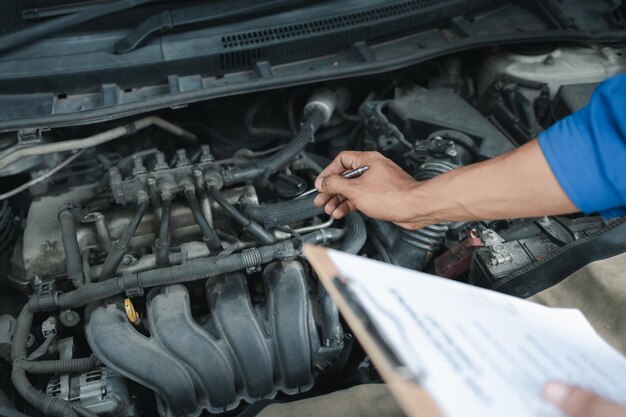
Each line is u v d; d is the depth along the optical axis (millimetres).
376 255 1792
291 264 1621
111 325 1510
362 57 1949
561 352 846
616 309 1388
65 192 1812
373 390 1443
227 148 2213
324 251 852
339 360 1684
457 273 1767
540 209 1033
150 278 1507
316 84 2146
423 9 2047
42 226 1700
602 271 1453
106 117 1712
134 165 1712
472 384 707
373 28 1980
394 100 2094
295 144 1854
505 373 749
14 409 1414
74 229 1614
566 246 1546
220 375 1535
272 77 1837
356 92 2334
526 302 979
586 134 945
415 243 1675
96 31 1804
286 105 2174
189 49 1811
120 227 1692
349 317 753
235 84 1801
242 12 1860
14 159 1712
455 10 2129
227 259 1534
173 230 1712
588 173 944
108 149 2051
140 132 2082
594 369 828
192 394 1536
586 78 2123
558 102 1991
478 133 1918
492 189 1057
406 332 743
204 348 1515
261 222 1635
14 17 1731
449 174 1148
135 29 1790
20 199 2012
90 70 1739
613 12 2359
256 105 2129
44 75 1717
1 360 1622
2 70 1704
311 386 1645
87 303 1511
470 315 846
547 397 739
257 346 1547
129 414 1557
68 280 1655
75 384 1535
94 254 1659
